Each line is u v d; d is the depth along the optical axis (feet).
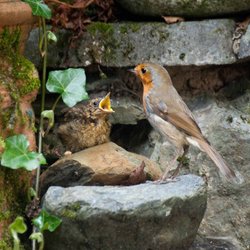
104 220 29.32
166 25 36.32
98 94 37.65
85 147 35.88
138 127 38.68
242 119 37.06
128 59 36.73
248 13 36.68
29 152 29.96
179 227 30.78
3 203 30.63
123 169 32.81
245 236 36.86
